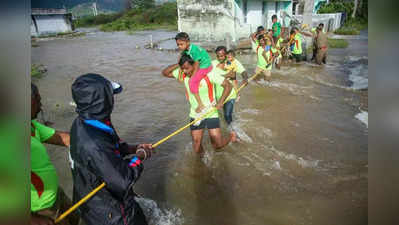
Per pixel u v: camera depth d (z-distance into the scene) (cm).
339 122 571
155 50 1666
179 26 1788
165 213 327
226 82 405
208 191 368
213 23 1712
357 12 2938
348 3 3097
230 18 1667
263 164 425
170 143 500
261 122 573
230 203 344
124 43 2172
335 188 366
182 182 387
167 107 691
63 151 468
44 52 1752
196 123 412
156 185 381
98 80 212
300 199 347
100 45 2089
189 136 526
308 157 441
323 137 506
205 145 486
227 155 452
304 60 1225
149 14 4734
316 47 1127
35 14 3036
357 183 374
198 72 394
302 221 310
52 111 654
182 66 383
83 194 221
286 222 310
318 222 308
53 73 1103
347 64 1129
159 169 419
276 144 484
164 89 845
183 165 428
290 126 553
